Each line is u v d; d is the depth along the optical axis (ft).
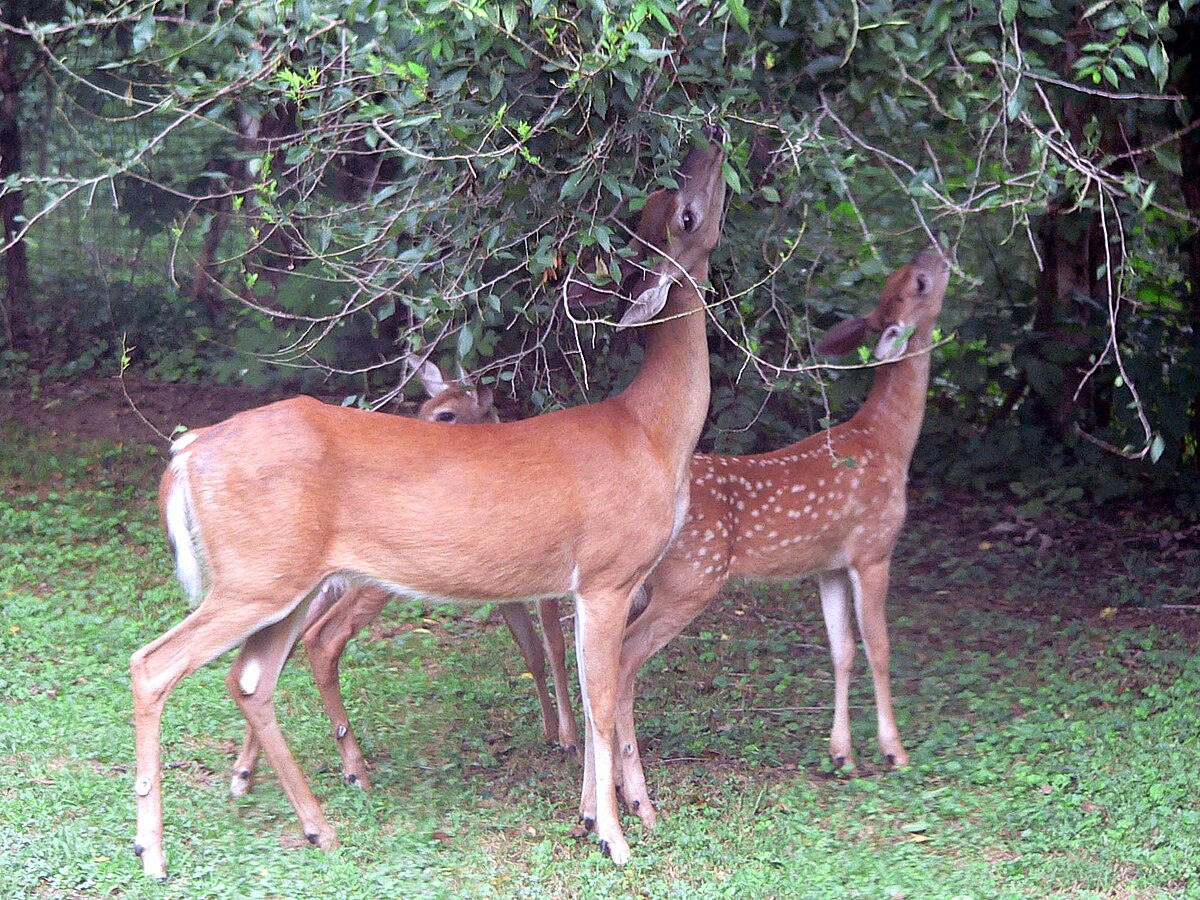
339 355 32.68
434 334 21.31
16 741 19.04
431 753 20.27
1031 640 25.21
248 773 18.07
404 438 16.12
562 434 16.67
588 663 16.79
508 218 16.43
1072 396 33.30
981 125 16.43
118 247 41.01
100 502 31.53
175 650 15.55
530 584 16.53
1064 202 30.27
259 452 15.51
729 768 19.83
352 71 17.12
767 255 18.98
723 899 15.37
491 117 14.70
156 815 15.48
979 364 33.35
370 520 15.92
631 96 13.92
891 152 18.76
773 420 26.35
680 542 18.81
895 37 15.19
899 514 20.39
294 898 15.08
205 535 15.51
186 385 38.19
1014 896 15.12
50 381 38.34
